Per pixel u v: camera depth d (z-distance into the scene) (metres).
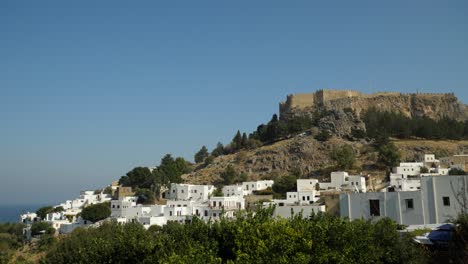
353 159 185.38
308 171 191.50
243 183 174.25
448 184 48.00
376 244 35.09
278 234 33.00
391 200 51.12
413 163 171.38
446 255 35.09
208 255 32.03
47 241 117.62
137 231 46.25
